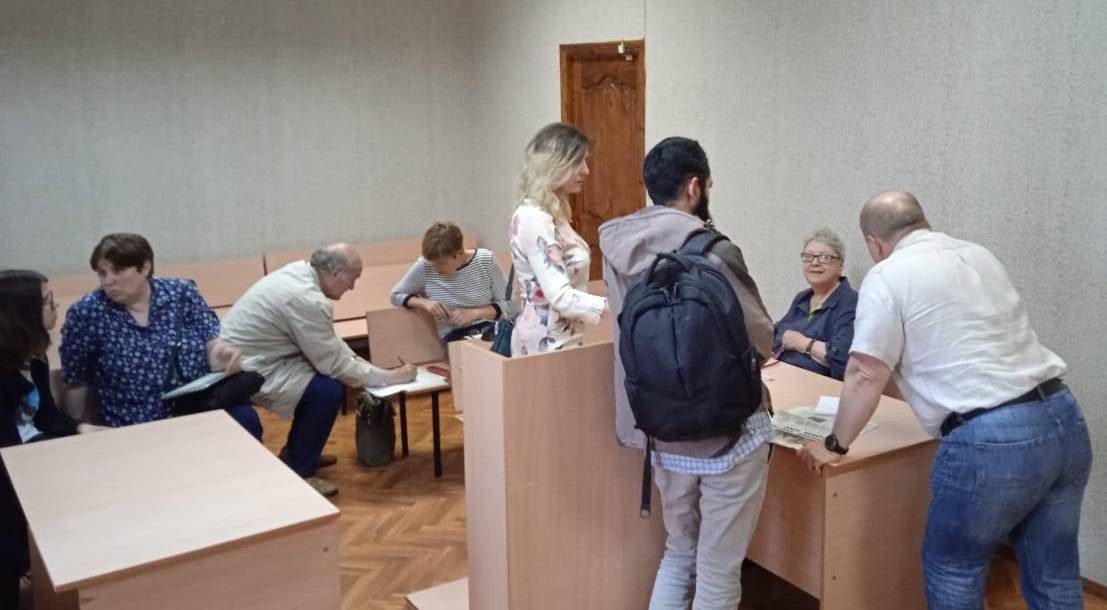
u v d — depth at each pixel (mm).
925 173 3646
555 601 2652
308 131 6195
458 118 6730
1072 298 3207
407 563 3480
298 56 6094
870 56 3809
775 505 2730
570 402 2551
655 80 5020
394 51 6410
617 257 2355
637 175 5312
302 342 4031
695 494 2465
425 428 5027
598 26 5387
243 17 5891
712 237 2283
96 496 2229
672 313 2162
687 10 4734
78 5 5434
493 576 2643
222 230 6016
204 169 5906
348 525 3816
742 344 2178
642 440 2465
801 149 4180
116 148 5648
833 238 3725
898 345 2352
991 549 2367
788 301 4363
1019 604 3070
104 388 3494
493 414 2508
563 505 2605
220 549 1996
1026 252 3328
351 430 5039
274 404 4055
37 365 3113
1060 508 2357
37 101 5402
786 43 4184
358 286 6094
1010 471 2221
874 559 2664
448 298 4625
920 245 2420
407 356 4547
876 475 2609
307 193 6254
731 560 2402
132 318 3504
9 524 2629
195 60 5789
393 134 6496
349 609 3150
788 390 3148
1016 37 3270
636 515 2742
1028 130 3270
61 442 2609
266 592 2090
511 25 6203
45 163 5473
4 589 2652
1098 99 3055
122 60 5590
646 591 2812
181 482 2311
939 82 3551
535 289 2695
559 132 2650
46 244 5539
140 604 1938
